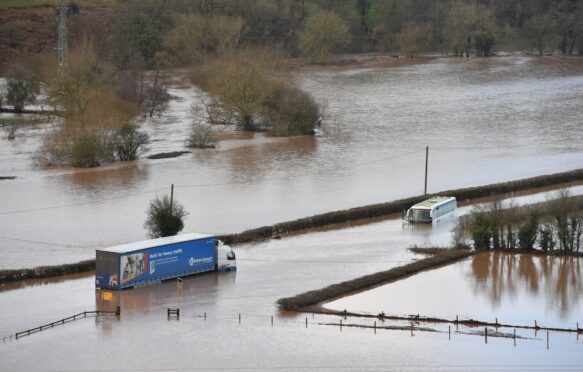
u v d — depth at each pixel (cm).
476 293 13975
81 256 15612
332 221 18250
